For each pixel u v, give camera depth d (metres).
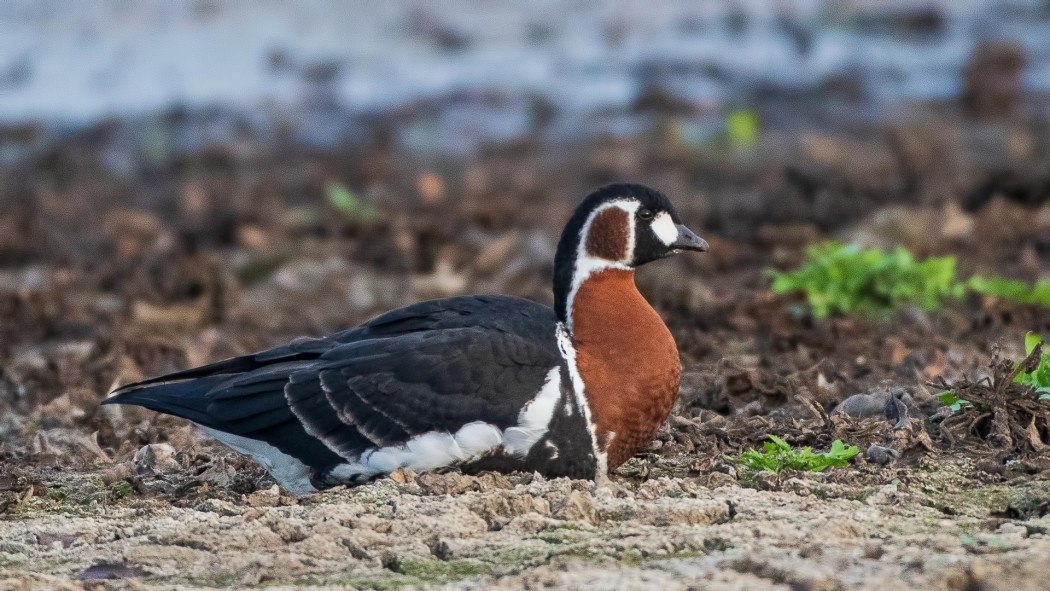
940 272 14.39
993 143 23.83
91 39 31.23
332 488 9.23
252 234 19.55
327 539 8.15
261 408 9.26
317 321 15.84
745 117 24.70
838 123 25.69
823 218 19.28
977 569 7.32
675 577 7.41
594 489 8.98
